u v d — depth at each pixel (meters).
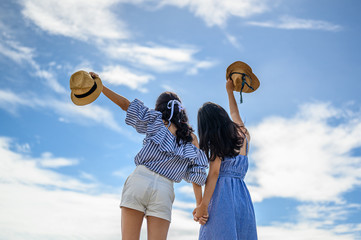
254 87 3.88
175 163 3.11
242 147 3.38
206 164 3.23
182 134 3.17
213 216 3.14
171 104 3.27
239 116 3.66
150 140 3.10
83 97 3.10
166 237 3.03
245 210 3.17
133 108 3.19
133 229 2.99
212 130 3.23
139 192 2.98
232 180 3.25
